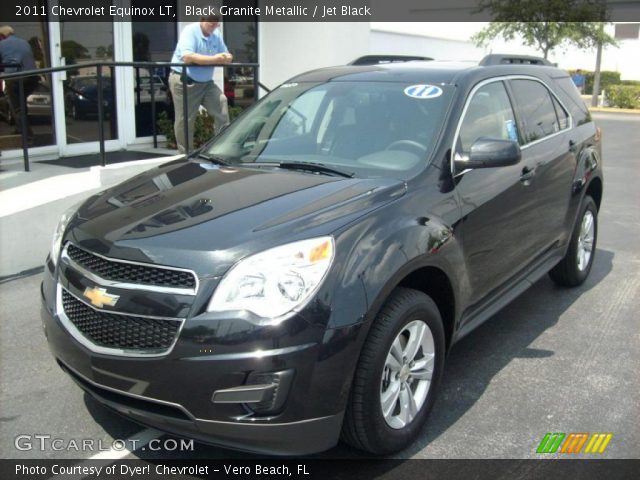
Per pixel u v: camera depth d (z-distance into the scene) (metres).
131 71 9.48
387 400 3.20
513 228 4.34
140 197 3.62
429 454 3.34
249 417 2.81
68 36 8.78
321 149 4.11
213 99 8.01
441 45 24.22
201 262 2.88
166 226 3.14
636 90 28.27
